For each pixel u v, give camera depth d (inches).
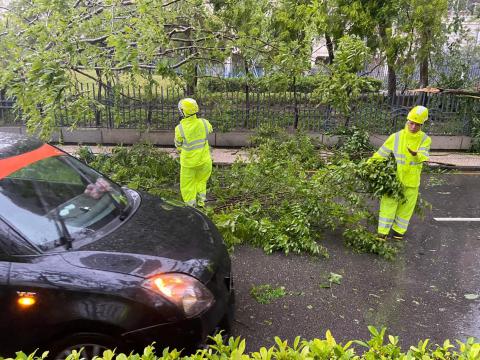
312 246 203.0
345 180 224.4
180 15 307.0
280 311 159.0
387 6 419.2
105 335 107.2
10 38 257.4
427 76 507.5
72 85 244.4
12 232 112.6
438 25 434.0
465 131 430.3
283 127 415.8
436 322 155.3
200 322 112.4
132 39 247.9
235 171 294.2
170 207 155.1
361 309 162.2
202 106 422.0
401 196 213.3
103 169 310.2
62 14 252.2
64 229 120.4
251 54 341.7
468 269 197.0
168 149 420.2
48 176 136.8
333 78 337.7
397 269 195.8
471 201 296.8
